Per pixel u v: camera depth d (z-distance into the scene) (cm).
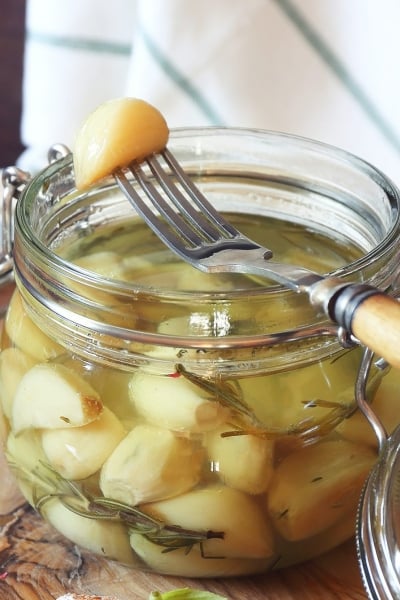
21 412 39
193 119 59
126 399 37
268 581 40
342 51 56
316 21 56
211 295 36
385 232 40
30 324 39
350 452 38
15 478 41
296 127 59
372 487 37
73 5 59
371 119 57
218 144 44
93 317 37
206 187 45
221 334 36
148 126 40
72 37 60
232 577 40
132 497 37
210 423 36
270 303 36
